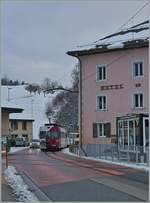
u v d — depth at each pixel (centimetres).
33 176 2455
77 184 2056
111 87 5356
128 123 3978
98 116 5438
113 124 5316
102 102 5438
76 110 9662
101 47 5403
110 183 2097
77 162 3778
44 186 1978
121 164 3462
